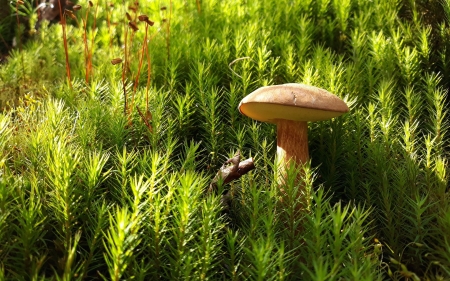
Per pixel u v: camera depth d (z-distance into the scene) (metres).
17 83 0.43
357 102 0.37
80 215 0.25
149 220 0.24
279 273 0.22
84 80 0.42
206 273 0.23
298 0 0.48
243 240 0.25
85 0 0.59
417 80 0.38
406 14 0.45
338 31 0.46
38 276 0.22
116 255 0.21
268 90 0.29
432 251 0.26
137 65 0.42
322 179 0.34
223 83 0.40
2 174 0.25
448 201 0.28
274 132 0.35
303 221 0.26
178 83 0.41
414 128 0.33
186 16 0.51
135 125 0.34
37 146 0.28
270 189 0.29
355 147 0.33
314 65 0.40
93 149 0.31
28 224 0.23
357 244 0.23
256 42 0.43
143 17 0.35
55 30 0.54
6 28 0.59
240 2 0.51
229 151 0.35
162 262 0.24
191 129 0.37
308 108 0.28
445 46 0.39
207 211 0.23
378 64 0.39
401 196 0.29
